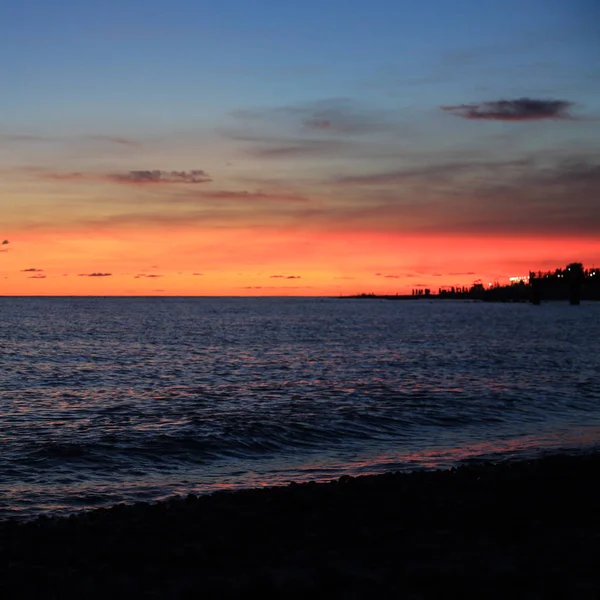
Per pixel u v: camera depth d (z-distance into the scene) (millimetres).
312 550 11688
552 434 25703
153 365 56688
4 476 18953
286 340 92562
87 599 9469
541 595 9234
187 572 10672
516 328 135750
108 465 20516
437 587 9609
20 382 44250
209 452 22453
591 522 13336
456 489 16000
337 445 23797
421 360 61812
